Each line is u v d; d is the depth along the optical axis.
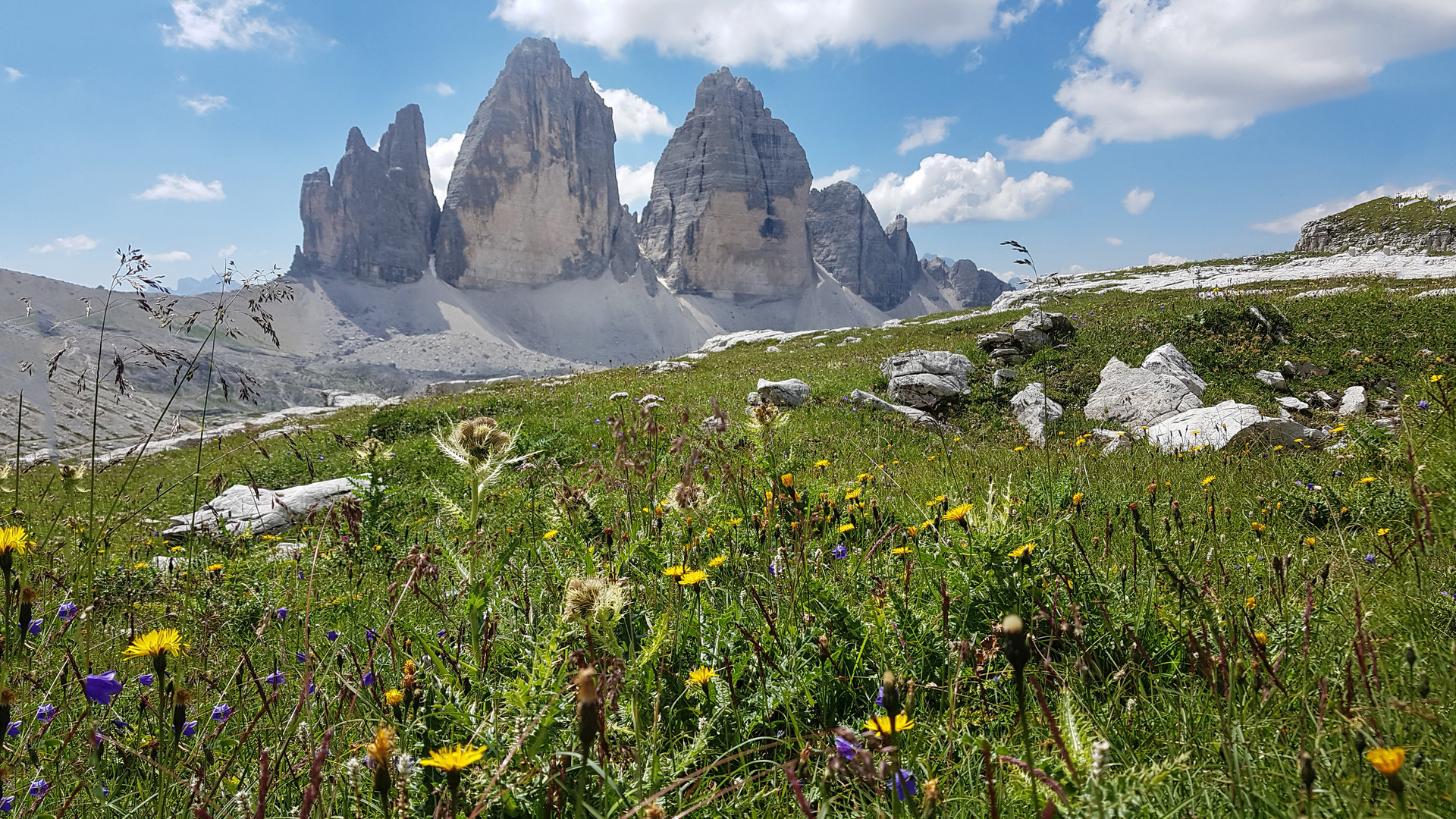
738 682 2.43
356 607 3.97
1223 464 8.65
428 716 2.00
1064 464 8.21
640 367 32.62
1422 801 1.53
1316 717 1.94
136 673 3.14
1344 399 16.09
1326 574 3.03
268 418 34.09
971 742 2.01
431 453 11.42
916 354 18.95
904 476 8.58
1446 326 18.53
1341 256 50.81
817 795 1.84
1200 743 1.99
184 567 5.46
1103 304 34.12
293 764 2.00
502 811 1.71
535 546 3.38
